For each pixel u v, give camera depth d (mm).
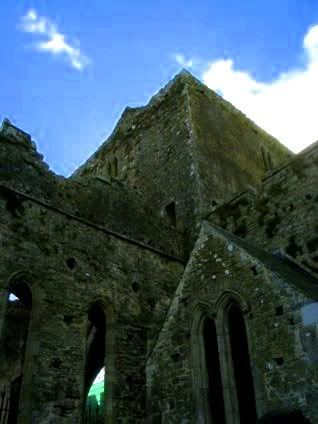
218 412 12914
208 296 13758
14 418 18344
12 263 13445
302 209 16234
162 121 25797
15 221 14094
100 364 18531
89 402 22219
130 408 14344
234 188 23609
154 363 14234
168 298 17562
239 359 13531
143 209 18844
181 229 20609
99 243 16188
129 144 27625
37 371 12641
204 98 26188
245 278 12992
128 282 16453
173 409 13125
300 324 11188
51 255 14516
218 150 24438
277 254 16109
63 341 13578
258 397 11414
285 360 11188
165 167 23719
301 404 10492
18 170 14867
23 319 20703
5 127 15211
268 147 30141
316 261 15062
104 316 16750
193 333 13648
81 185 16719
